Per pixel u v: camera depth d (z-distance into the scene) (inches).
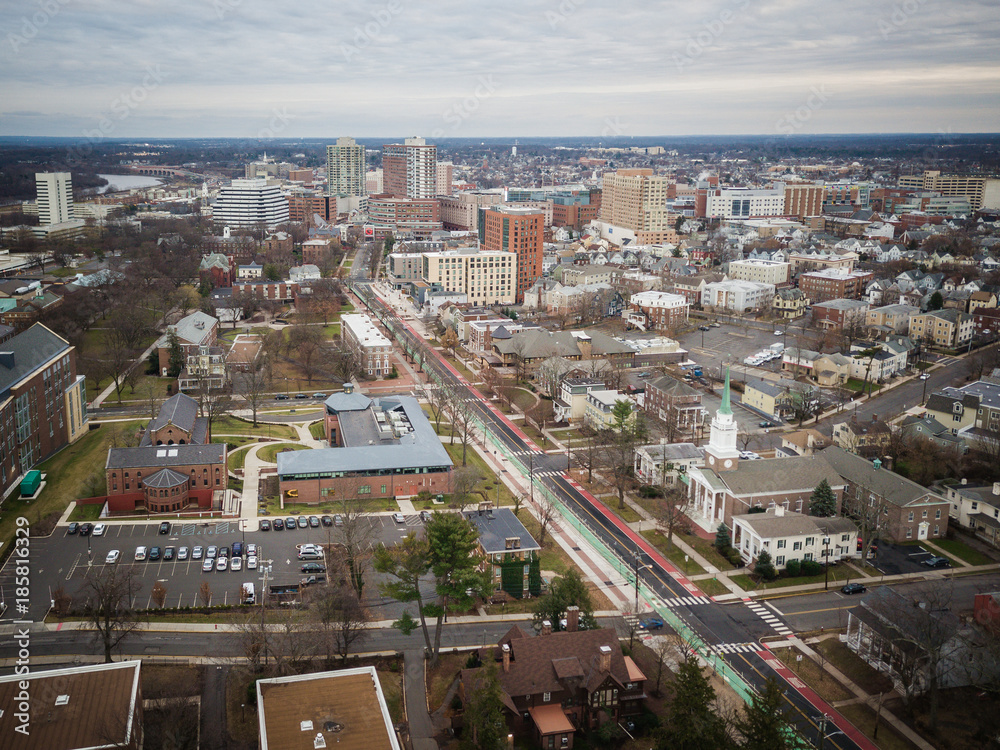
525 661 4943.4
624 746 4813.0
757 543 6820.9
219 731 4694.9
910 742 4832.7
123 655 5369.1
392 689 5206.7
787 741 4355.3
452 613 6171.3
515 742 4800.7
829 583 6638.8
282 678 4672.7
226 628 5733.3
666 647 5497.1
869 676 5442.9
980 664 5142.7
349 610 5639.8
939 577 6717.5
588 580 6663.4
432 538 5561.0
